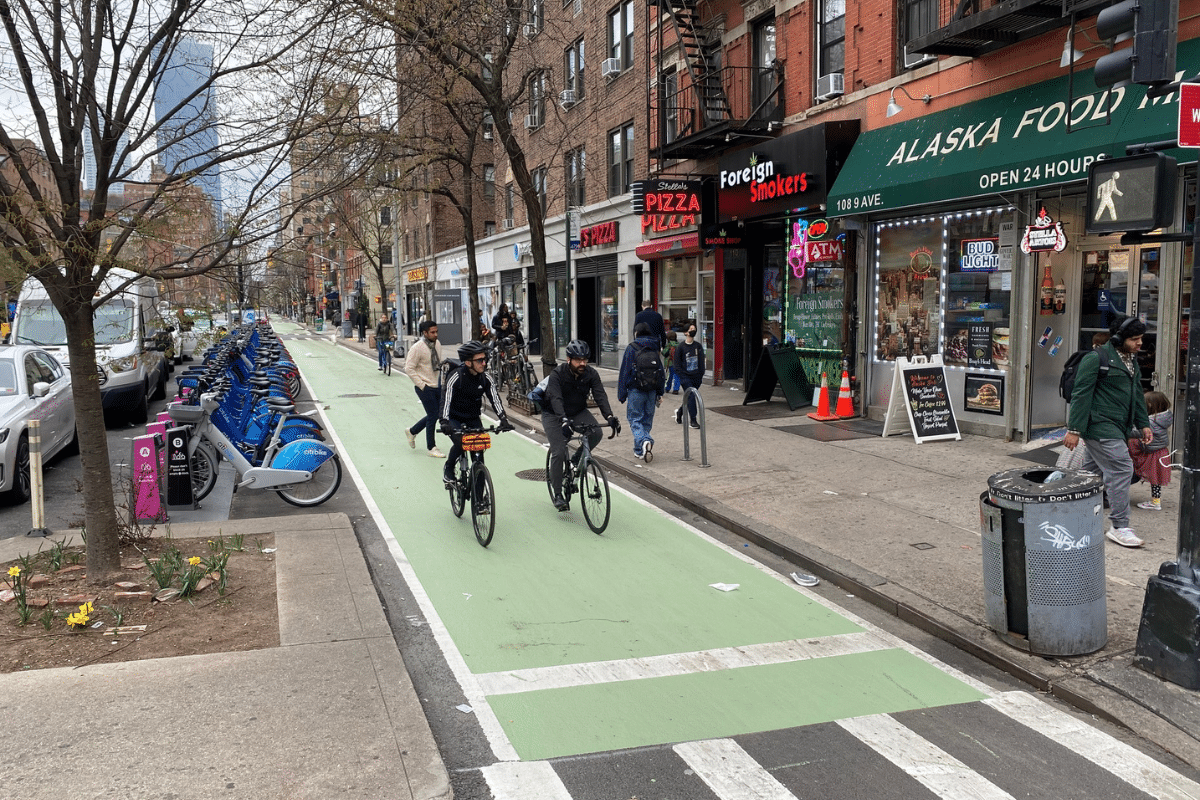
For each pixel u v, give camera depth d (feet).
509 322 68.23
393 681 15.35
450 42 39.63
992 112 35.42
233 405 34.17
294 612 18.78
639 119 70.64
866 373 45.39
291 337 179.52
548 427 28.14
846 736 14.29
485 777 12.98
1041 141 31.94
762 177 49.19
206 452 30.32
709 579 22.49
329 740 13.24
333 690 14.97
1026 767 13.32
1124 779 12.98
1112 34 16.25
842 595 21.27
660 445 39.65
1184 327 29.35
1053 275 35.68
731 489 30.94
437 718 14.93
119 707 14.25
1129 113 28.99
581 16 81.51
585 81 81.51
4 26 18.86
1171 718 14.48
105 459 20.58
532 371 56.80
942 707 15.39
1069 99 30.30
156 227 18.45
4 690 14.85
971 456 34.30
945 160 36.52
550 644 18.21
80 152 18.89
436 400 40.42
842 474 32.35
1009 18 31.71
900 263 42.86
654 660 17.39
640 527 27.55
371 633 17.61
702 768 13.24
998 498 17.10
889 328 43.86
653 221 68.95
